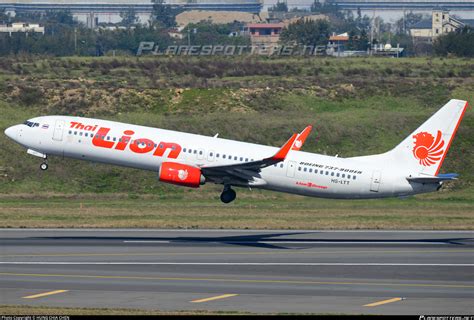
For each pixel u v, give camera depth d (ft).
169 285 538.47
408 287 542.98
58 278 554.46
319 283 551.59
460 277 579.07
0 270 577.84
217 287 534.78
